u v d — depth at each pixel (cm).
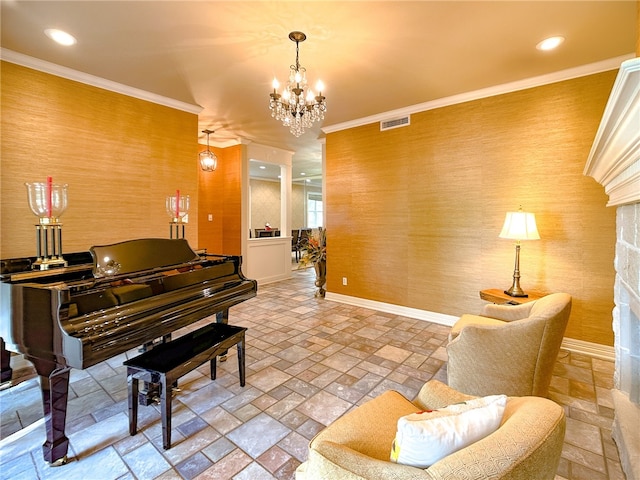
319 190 1360
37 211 211
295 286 617
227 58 282
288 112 285
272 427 197
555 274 316
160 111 372
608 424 199
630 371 187
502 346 199
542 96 318
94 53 273
